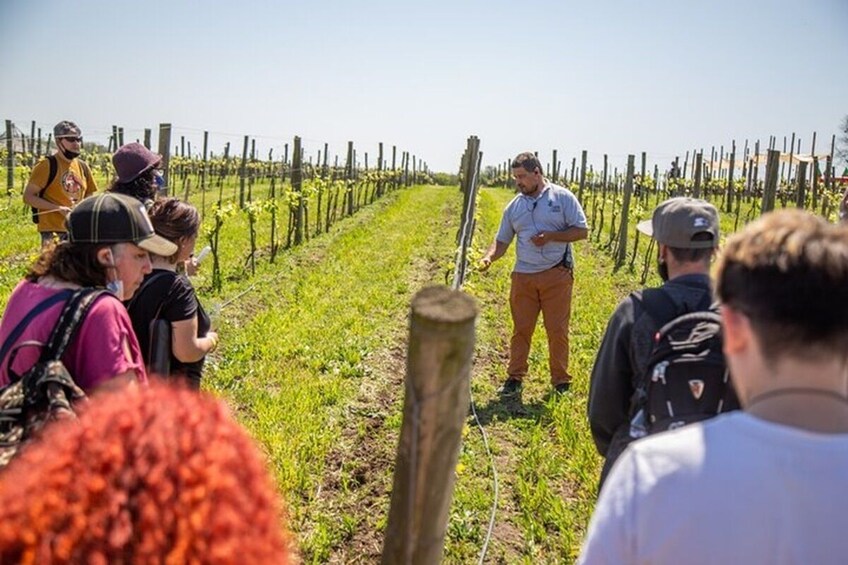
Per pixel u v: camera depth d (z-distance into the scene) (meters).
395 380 7.96
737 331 1.42
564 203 6.87
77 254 2.60
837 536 1.23
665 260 2.87
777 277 1.32
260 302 11.16
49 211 7.23
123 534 0.87
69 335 2.42
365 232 21.14
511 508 5.14
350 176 28.45
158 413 0.98
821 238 1.35
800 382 1.32
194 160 45.31
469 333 1.94
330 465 5.57
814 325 1.29
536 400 7.29
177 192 33.41
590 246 20.44
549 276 7.09
